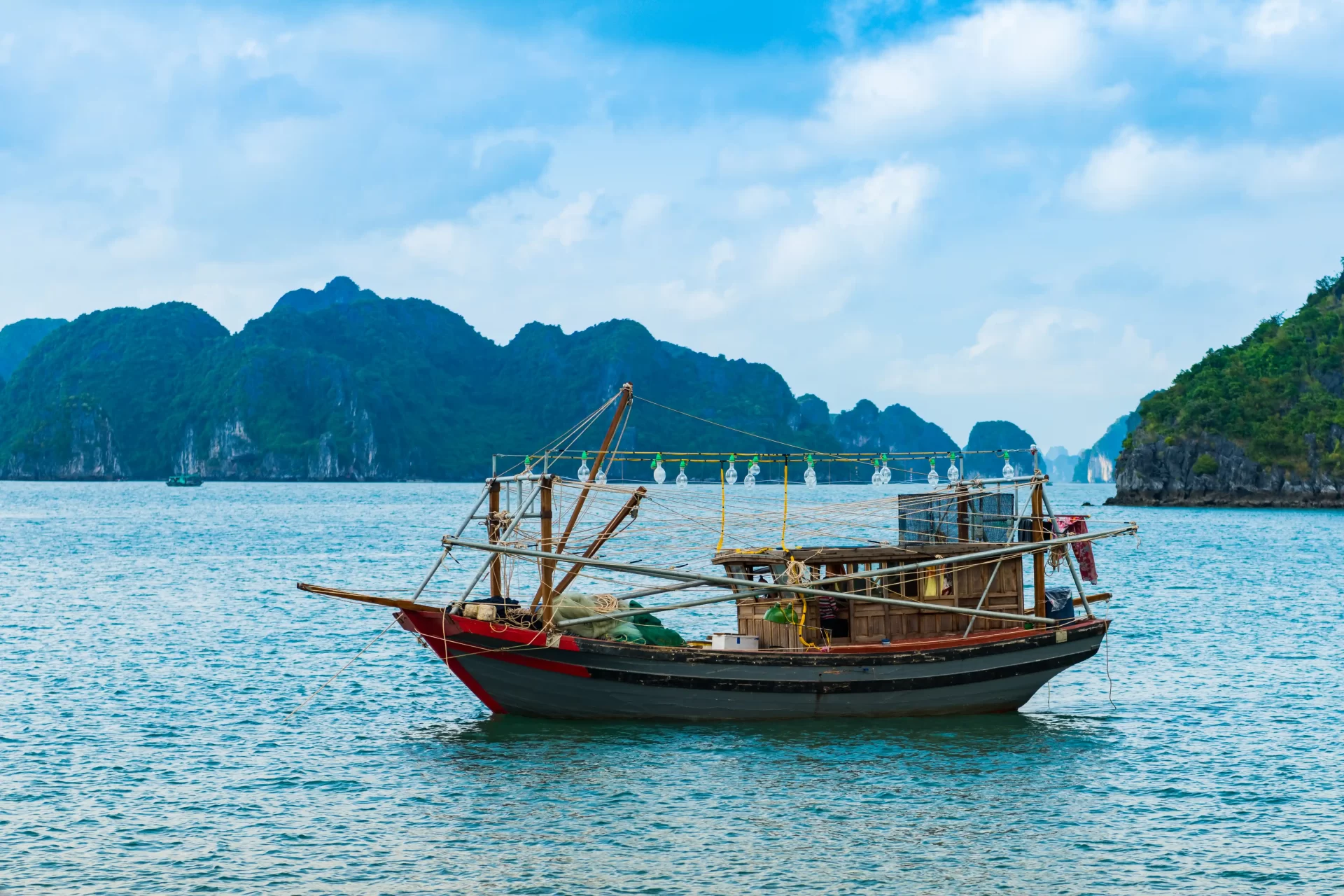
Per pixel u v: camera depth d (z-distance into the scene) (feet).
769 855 70.03
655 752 90.02
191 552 314.35
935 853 70.69
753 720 96.43
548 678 93.91
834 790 81.87
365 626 163.53
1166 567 268.21
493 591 98.84
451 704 111.75
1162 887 66.03
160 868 68.18
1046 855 70.33
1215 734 99.14
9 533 412.98
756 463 102.73
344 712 108.06
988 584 100.73
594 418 101.24
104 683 121.60
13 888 65.10
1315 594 207.41
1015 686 100.89
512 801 79.56
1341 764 89.76
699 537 222.89
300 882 66.13
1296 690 118.42
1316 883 66.44
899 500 104.58
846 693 96.32
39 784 84.33
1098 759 90.74
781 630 97.50
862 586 98.63
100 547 337.93
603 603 96.53
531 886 65.67
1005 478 103.81
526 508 98.58
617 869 68.03
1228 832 74.69
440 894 64.64
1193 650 143.43
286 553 310.65
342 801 80.12
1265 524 504.43
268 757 91.45
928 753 90.89
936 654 96.68
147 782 84.84
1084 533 102.47
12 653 140.26
